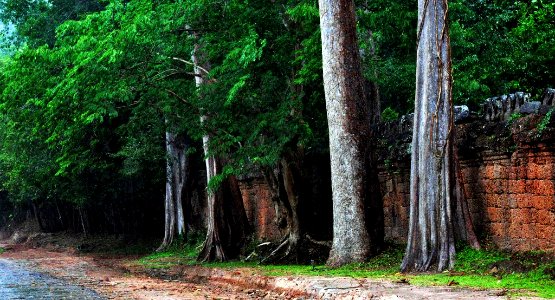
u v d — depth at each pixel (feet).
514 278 37.78
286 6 65.05
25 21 108.58
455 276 40.55
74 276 70.95
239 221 81.46
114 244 125.90
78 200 116.47
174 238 105.60
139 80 64.69
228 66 62.85
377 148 61.16
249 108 64.90
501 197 46.09
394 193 59.98
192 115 67.21
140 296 48.42
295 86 65.41
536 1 66.64
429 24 46.52
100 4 107.86
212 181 66.95
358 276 44.68
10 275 73.77
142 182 116.57
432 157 45.78
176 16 63.26
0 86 64.39
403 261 46.85
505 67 67.62
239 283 54.54
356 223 53.52
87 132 90.43
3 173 137.28
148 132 99.30
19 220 192.54
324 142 69.82
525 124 42.52
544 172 41.68
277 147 61.72
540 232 42.24
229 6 65.10
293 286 44.45
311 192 66.18
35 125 71.51
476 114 50.11
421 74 47.01
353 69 54.29
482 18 74.59
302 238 64.59
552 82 65.72
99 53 59.88
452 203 45.62
